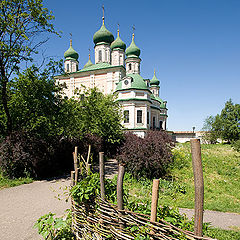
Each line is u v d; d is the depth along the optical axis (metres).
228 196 8.66
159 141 10.48
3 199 6.84
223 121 40.00
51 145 10.79
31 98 10.73
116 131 15.74
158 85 45.47
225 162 15.48
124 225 2.68
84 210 3.40
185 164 13.23
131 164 9.60
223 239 4.43
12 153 9.35
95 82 32.22
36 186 8.48
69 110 11.84
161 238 2.23
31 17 10.45
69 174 10.82
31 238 4.31
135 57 31.66
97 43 34.97
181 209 6.42
